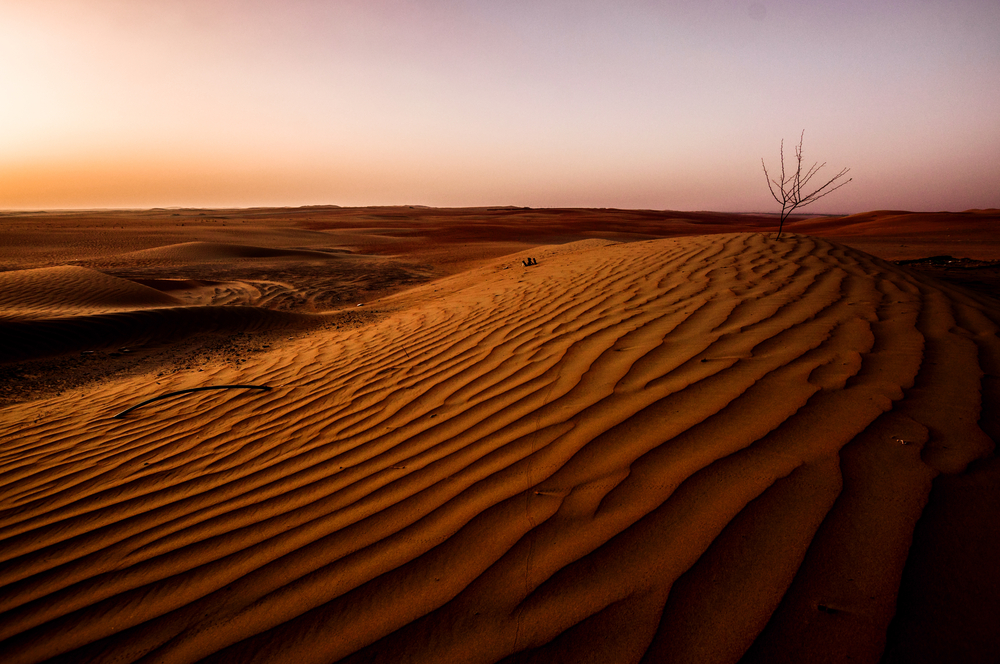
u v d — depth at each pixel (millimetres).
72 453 3502
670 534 1651
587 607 1432
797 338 3418
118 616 1736
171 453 3266
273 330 10031
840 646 1202
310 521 2133
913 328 3484
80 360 7938
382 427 3090
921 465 1804
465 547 1773
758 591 1389
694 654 1247
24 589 1980
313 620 1560
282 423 3527
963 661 1123
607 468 2100
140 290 13367
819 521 1598
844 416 2230
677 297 5152
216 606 1697
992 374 2572
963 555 1389
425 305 9336
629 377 3047
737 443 2123
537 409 2832
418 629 1459
